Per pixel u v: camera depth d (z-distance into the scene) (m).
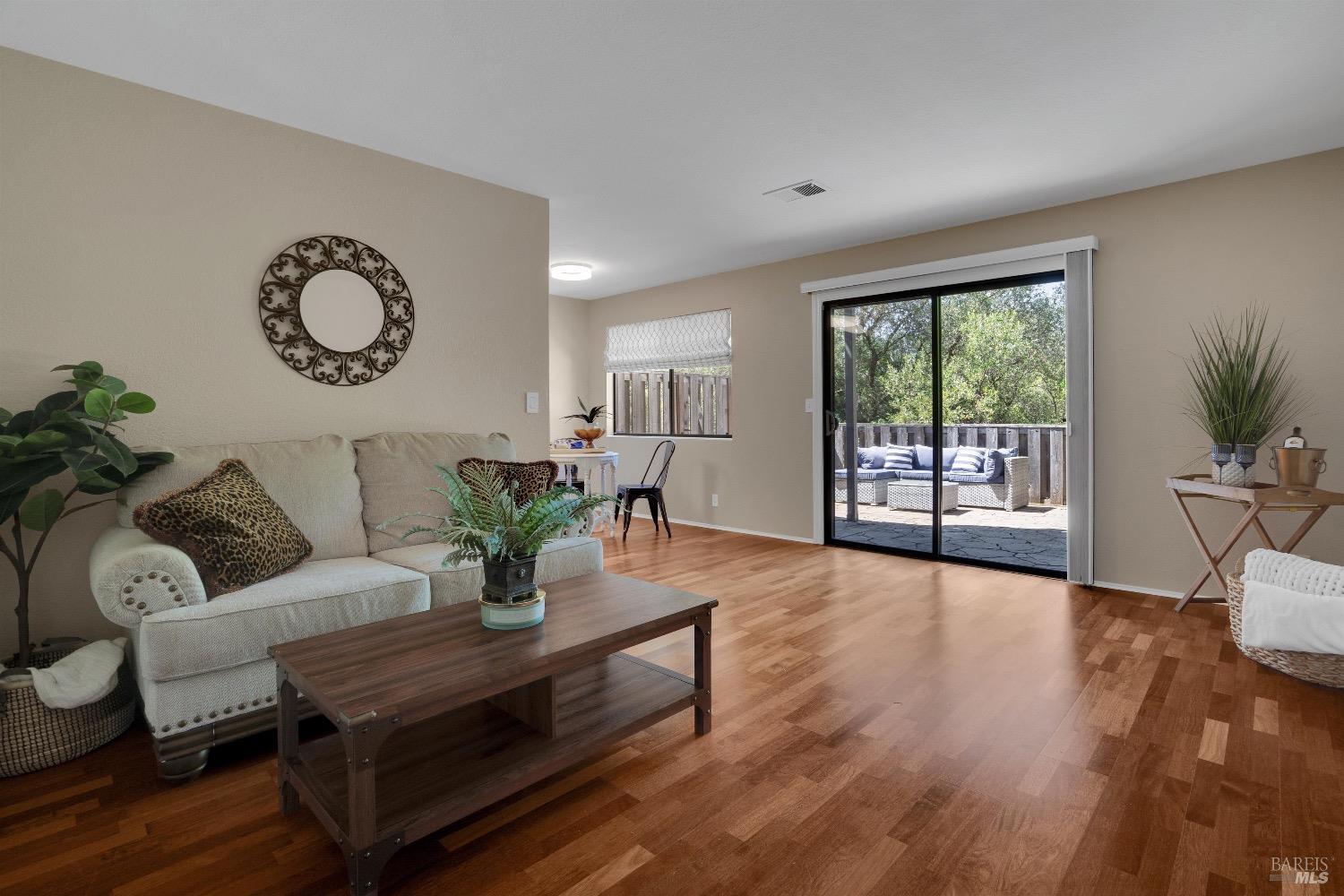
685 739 2.18
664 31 2.26
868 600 3.77
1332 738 2.13
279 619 2.07
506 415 3.84
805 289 5.32
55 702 1.97
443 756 1.78
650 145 3.22
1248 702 2.40
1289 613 2.54
